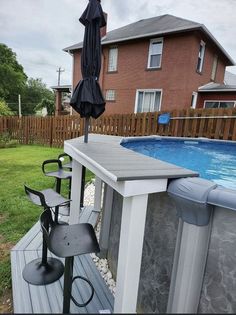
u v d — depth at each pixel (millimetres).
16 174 6461
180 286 1747
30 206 4406
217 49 13344
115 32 14891
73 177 3113
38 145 12016
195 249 1688
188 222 1690
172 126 8398
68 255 1727
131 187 1614
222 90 11773
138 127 9117
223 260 1738
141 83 12945
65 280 1791
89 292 2346
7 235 3463
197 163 5250
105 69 14281
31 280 2344
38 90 49094
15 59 38781
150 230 2162
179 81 11625
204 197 1572
